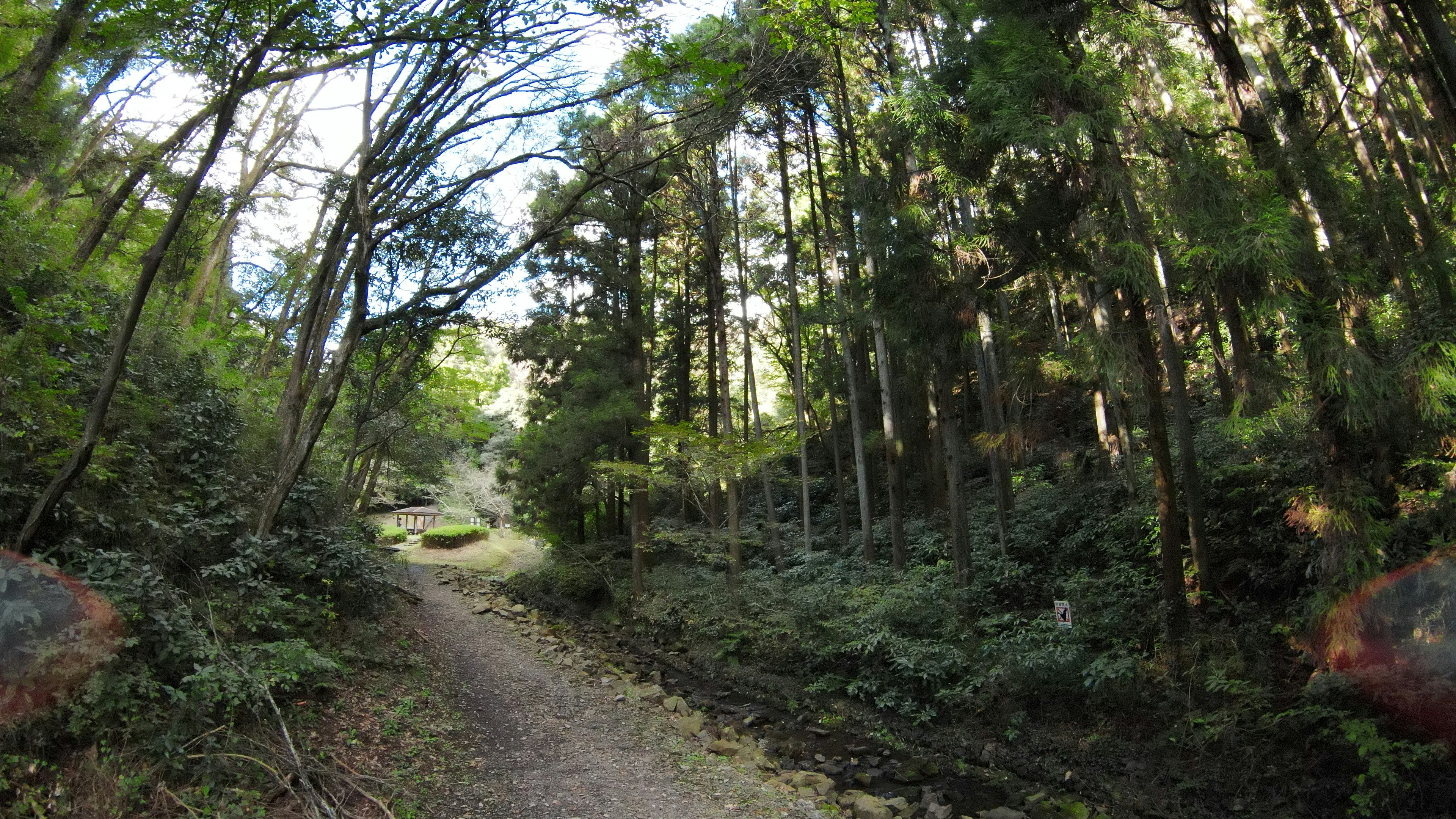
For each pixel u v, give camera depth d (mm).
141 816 4391
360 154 9555
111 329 7574
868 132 11867
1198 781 6535
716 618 12570
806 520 14359
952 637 9562
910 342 9750
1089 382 8812
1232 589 8289
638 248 15367
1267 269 5984
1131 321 7852
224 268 14516
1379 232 7105
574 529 19422
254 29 6469
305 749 5863
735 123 11117
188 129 8875
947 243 9547
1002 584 10398
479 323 14492
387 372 12695
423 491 27641
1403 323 6863
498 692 9258
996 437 10992
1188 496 8375
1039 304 10531
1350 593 6043
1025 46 7453
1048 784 7277
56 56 6871
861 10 7719
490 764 6812
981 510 13422
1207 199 6562
